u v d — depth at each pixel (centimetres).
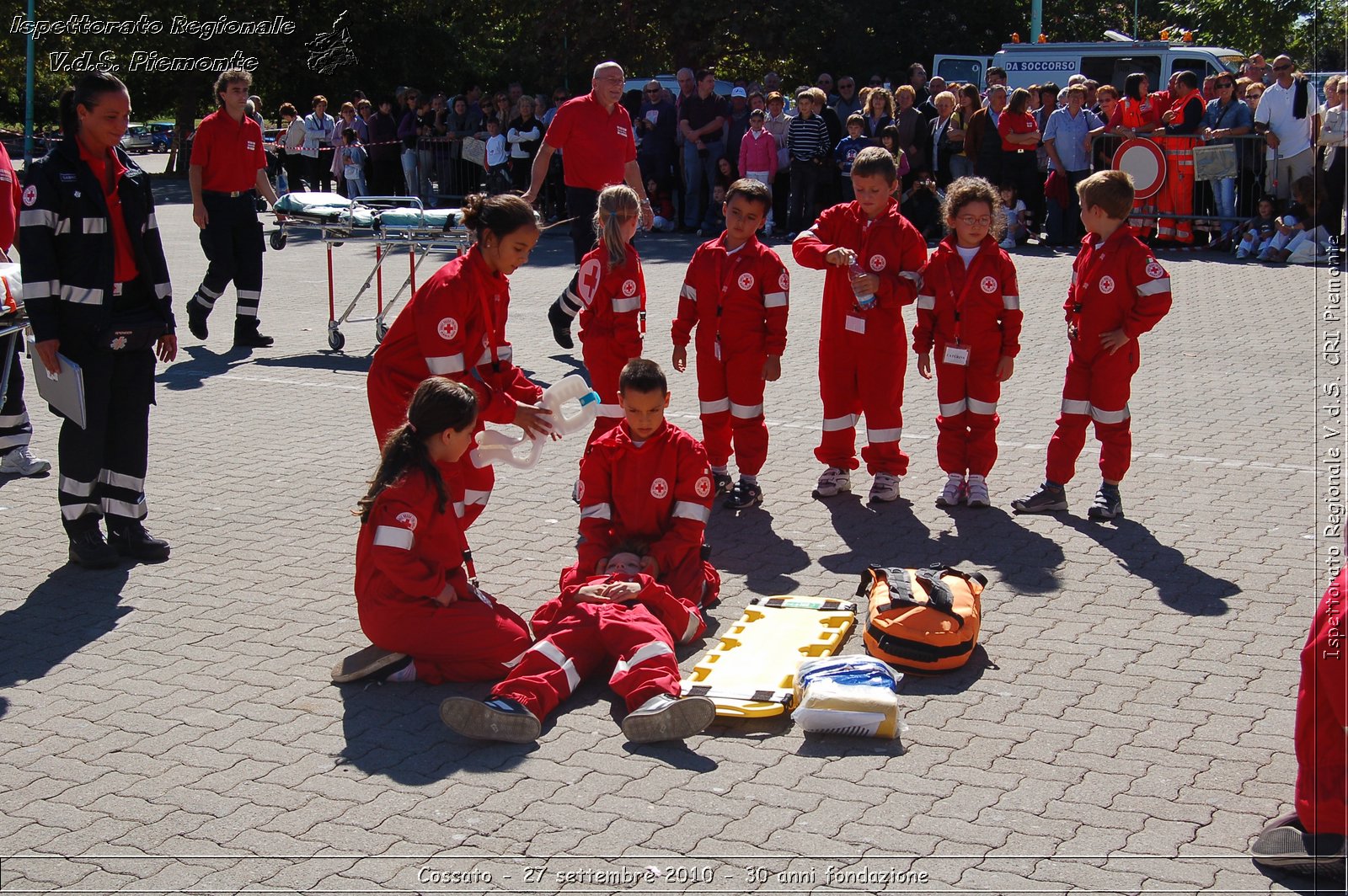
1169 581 557
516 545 611
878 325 653
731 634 494
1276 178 1446
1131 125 1569
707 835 367
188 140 3206
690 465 519
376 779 400
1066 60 1983
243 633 510
